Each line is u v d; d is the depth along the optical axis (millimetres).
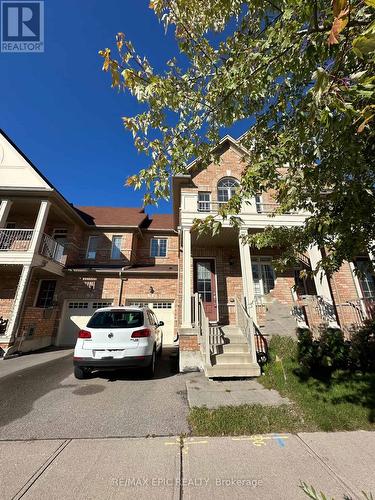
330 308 7910
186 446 2883
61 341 12094
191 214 8797
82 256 14555
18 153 12578
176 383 5363
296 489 2154
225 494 2104
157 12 2771
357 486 2178
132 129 2768
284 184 3037
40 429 3293
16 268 11695
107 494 2119
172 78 2777
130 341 5430
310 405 3861
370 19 1567
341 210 3154
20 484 2242
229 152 11180
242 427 3268
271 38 2176
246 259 8391
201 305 6992
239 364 5797
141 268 13656
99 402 4258
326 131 2150
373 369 5195
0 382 5465
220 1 2504
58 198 12219
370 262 3576
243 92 2666
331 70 1662
